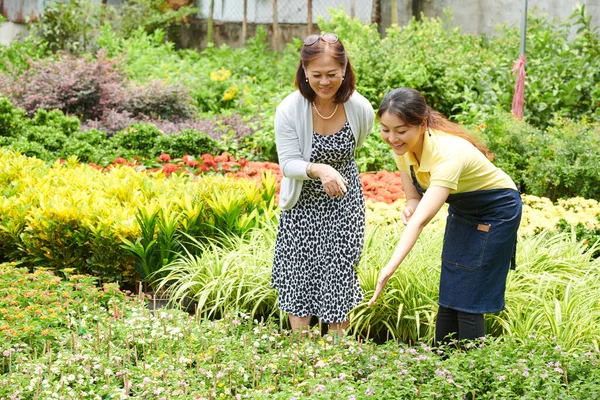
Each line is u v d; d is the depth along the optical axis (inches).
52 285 181.8
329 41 144.3
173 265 208.4
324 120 154.2
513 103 354.6
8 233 223.8
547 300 183.6
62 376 137.6
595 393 126.6
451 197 144.2
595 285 187.9
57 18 531.5
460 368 138.6
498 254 144.0
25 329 153.4
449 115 384.8
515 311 174.2
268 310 191.0
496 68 403.2
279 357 148.9
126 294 189.3
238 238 213.3
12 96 392.8
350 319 173.6
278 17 585.6
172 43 559.2
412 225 135.3
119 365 146.3
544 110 375.2
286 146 154.6
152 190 237.8
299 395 129.0
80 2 560.7
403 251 134.6
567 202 264.8
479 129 310.5
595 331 163.6
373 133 335.0
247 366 145.4
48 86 390.6
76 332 163.3
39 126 338.3
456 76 390.6
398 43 426.0
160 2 601.6
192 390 136.4
